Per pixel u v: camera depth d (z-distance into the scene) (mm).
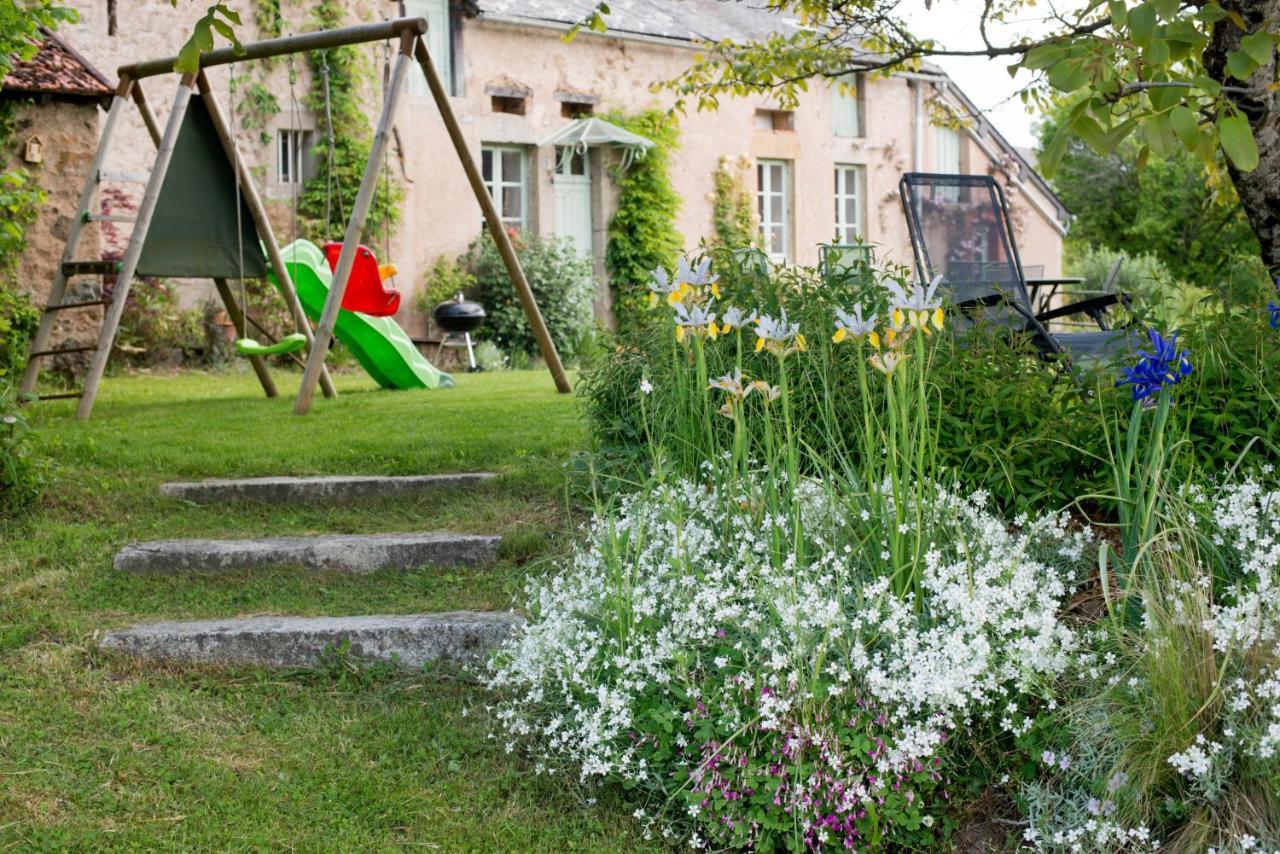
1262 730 2734
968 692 3025
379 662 3842
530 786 3211
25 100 10727
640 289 5449
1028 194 21172
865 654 3086
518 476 5238
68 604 4180
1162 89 3074
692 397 4297
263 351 7750
